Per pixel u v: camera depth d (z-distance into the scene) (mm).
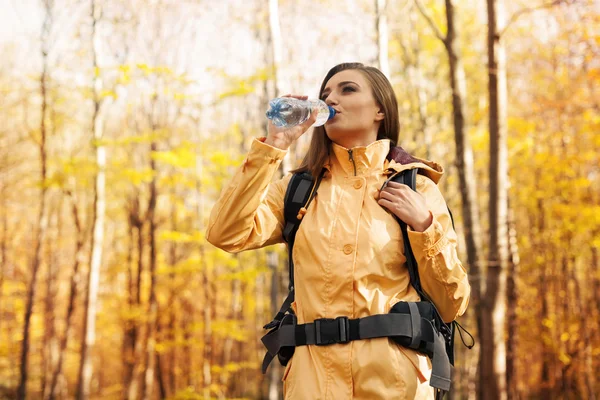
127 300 20375
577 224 13438
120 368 25953
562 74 14055
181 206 18609
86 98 14258
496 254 8242
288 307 2016
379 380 1737
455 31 8727
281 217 2074
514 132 14086
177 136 17516
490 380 8141
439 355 1780
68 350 24625
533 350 18875
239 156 14031
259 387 25094
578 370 17797
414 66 17484
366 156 1983
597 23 10062
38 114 19578
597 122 12609
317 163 2031
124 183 19609
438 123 18547
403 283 1860
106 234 26250
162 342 17375
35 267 17844
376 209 1904
